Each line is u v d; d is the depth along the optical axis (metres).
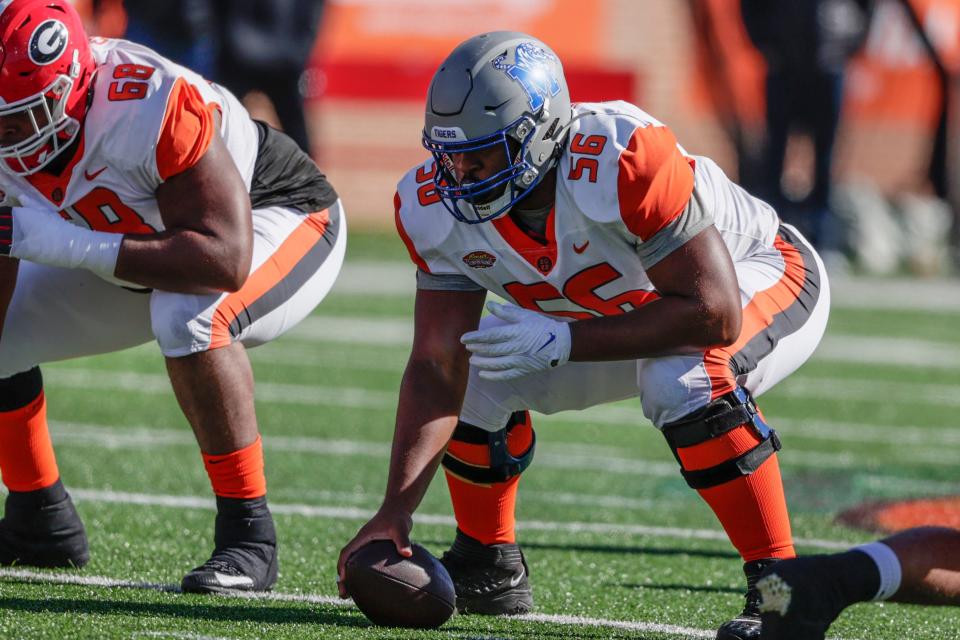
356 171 51.72
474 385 11.27
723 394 10.21
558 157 10.33
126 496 15.97
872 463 20.12
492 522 11.57
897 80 51.12
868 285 43.12
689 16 48.91
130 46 11.70
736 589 12.92
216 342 11.57
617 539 15.05
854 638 11.04
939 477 19.22
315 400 23.61
